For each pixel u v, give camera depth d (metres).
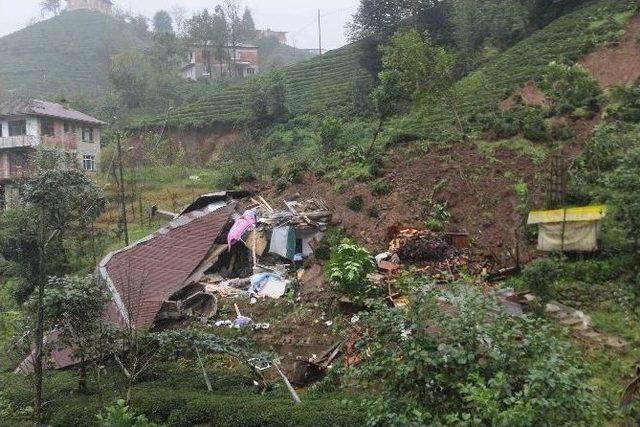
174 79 58.38
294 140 35.97
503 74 31.48
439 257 15.32
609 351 11.38
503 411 6.14
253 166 29.91
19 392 11.77
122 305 14.57
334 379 11.20
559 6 38.09
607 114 22.14
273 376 12.01
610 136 18.77
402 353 7.26
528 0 39.03
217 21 65.25
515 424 5.93
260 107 41.78
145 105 54.97
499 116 23.92
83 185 15.76
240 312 14.86
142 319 14.38
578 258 14.79
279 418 9.49
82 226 20.81
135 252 16.78
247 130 39.12
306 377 11.82
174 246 17.12
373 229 16.88
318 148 27.45
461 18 38.81
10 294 19.59
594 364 10.94
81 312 10.98
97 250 21.72
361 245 16.38
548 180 16.36
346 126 31.67
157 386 11.62
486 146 21.09
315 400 10.34
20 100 36.78
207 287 15.98
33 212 19.52
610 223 15.21
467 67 35.53
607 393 9.84
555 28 34.88
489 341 7.02
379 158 20.23
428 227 16.67
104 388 11.67
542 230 15.24
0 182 33.53
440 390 6.98
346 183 19.12
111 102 53.75
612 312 12.77
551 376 6.32
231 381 11.81
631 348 11.45
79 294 10.74
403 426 6.64
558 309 12.88
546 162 18.50
